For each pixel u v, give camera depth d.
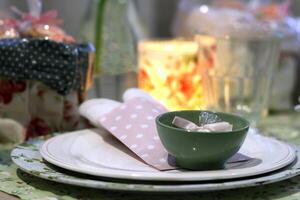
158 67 1.19
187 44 1.22
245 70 1.15
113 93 1.17
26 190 0.74
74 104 0.98
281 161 0.75
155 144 0.79
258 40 1.15
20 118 0.96
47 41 0.93
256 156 0.79
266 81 1.17
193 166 0.73
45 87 0.95
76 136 0.89
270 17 1.24
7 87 0.95
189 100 1.20
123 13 1.17
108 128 0.85
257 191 0.74
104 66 1.15
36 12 1.03
